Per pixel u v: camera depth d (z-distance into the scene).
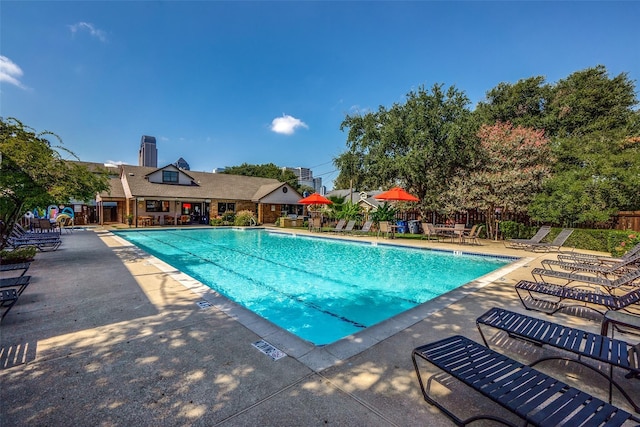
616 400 2.39
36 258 8.46
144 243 15.57
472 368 2.21
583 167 13.14
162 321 3.84
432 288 7.44
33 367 2.72
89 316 4.00
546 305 4.69
